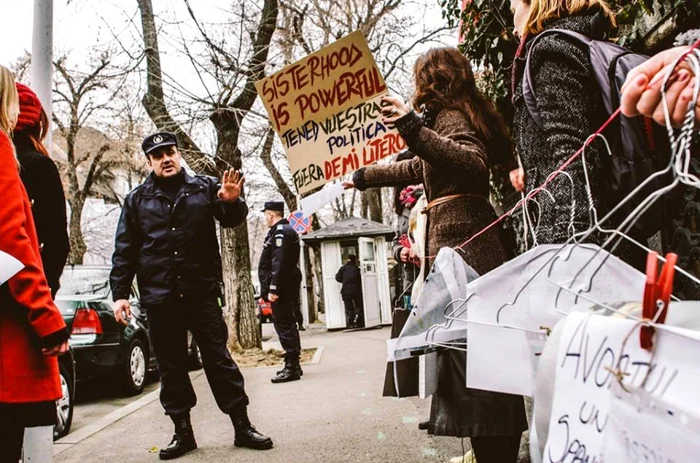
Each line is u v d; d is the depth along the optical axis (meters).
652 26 3.46
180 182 4.10
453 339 2.19
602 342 0.90
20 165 2.55
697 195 2.90
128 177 26.34
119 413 5.66
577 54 1.74
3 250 2.05
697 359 0.70
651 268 0.80
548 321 1.47
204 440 4.27
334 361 8.62
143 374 7.50
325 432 4.25
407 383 2.53
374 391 5.75
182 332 4.00
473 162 2.26
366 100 2.64
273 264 6.96
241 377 4.04
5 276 2.00
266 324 25.25
